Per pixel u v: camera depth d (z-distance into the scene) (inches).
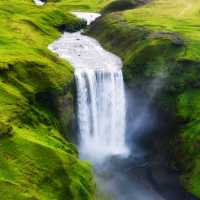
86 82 3922.2
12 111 2805.1
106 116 4141.2
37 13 5905.5
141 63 4256.9
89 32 5949.8
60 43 5157.5
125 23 5438.0
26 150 2495.1
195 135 3535.9
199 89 3882.9
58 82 3440.0
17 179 2292.1
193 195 3243.1
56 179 2456.9
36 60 3533.5
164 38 4522.6
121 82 4185.5
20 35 4527.6
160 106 3907.5
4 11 5502.0
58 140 2955.2
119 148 4030.5
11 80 3149.6
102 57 4635.8
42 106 3272.6
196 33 4911.4
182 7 6471.5
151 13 6122.1
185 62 4074.8
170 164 3590.1
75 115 3821.4
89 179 2669.8
